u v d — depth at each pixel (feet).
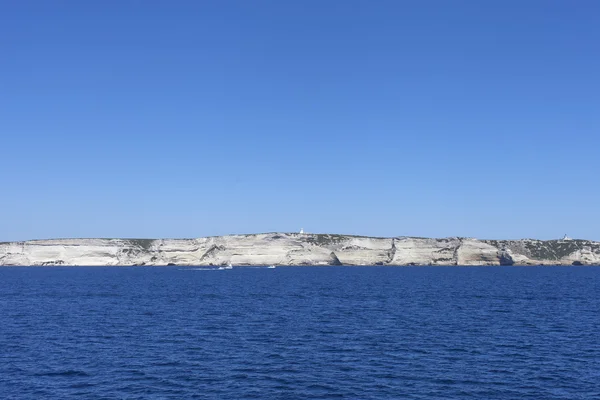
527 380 97.19
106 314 190.49
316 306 219.00
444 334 145.38
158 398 86.43
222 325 161.99
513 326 160.25
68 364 108.88
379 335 143.54
